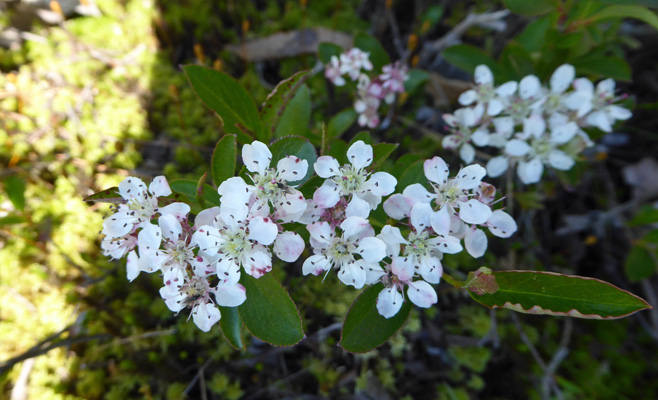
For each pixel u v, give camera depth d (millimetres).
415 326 97
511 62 97
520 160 89
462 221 63
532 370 100
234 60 125
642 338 107
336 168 59
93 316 95
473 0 137
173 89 98
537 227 119
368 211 58
